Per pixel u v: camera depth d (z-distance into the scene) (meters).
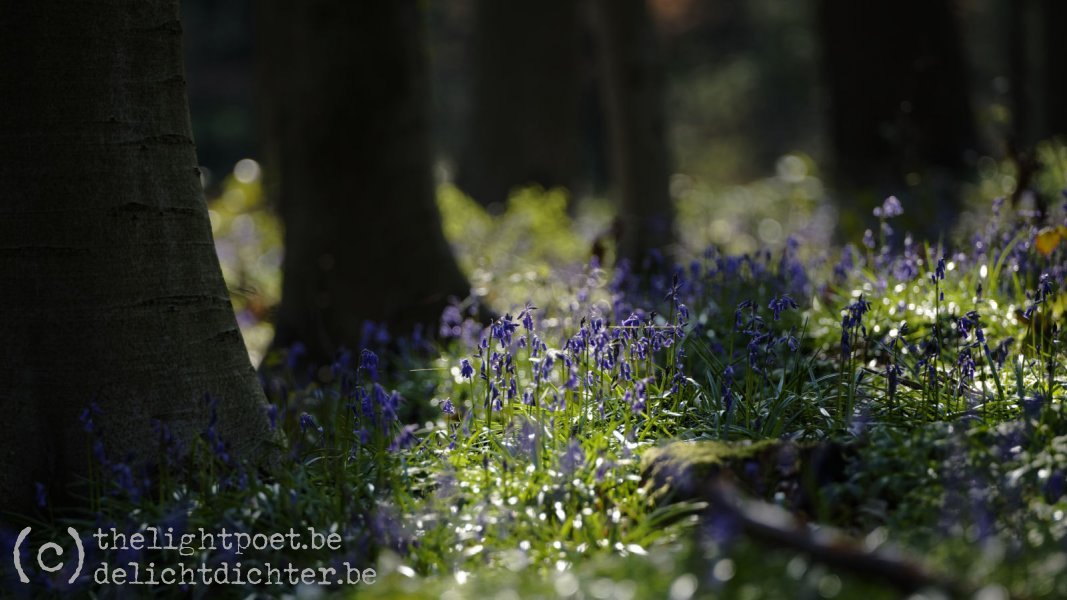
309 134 11.98
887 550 4.51
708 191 29.20
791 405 6.97
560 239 18.27
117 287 6.46
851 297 8.55
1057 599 4.23
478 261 14.44
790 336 6.90
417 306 11.75
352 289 11.84
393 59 11.92
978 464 5.49
